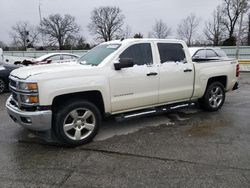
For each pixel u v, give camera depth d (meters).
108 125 5.88
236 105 7.82
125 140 4.99
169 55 5.87
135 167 3.92
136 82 5.26
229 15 54.66
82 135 4.79
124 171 3.80
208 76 6.55
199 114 6.74
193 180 3.54
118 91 5.06
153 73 5.48
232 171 3.77
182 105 6.27
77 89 4.55
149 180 3.56
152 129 5.61
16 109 4.57
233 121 6.13
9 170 3.86
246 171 3.76
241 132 5.37
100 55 5.34
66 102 4.62
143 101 5.45
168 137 5.12
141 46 5.46
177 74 5.89
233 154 4.32
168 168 3.87
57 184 3.48
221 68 6.87
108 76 4.90
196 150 4.49
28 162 4.11
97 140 5.00
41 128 4.36
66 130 4.58
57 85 4.37
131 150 4.52
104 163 4.05
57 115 4.50
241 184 3.44
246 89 11.03
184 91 6.11
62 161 4.14
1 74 10.15
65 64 5.29
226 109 7.29
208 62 6.62
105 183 3.50
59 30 74.19
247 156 4.24
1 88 10.26
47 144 4.82
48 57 13.52
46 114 4.29
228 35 55.28
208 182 3.49
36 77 4.25
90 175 3.70
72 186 3.44
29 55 36.78
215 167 3.88
